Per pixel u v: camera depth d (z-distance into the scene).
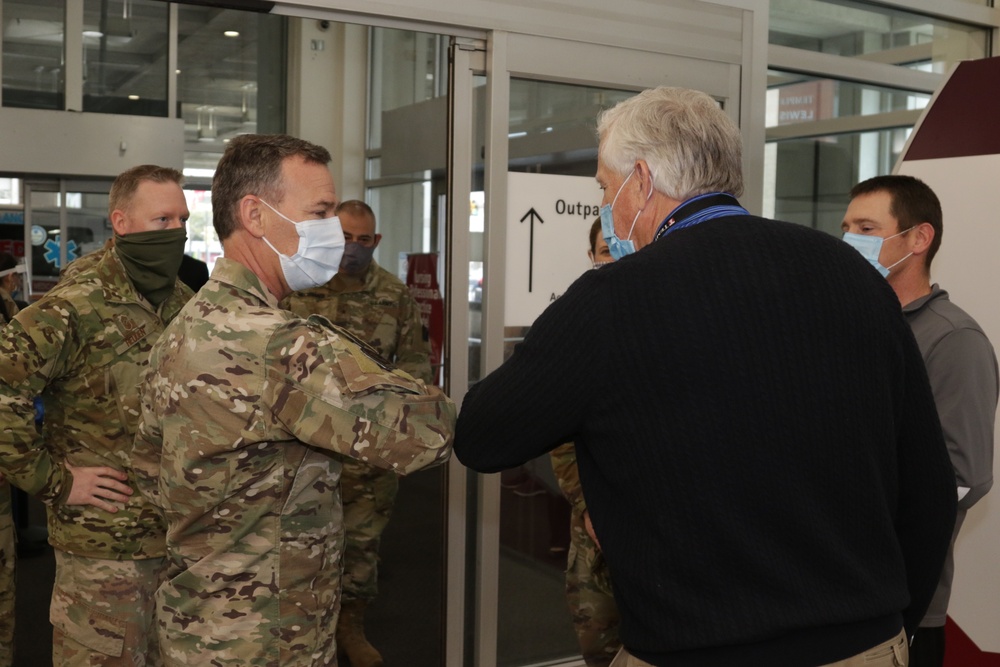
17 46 5.98
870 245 2.17
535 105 2.95
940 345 1.99
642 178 1.30
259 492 1.42
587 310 1.14
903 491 1.30
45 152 5.81
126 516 2.11
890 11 3.83
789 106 3.61
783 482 1.10
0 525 2.56
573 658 3.16
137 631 2.14
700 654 1.10
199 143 6.52
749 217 1.22
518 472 3.05
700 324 1.11
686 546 1.10
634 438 1.12
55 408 2.12
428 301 3.72
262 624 1.44
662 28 3.09
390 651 3.18
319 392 1.37
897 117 3.94
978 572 2.71
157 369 1.47
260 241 1.53
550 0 2.89
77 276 2.16
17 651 3.24
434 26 2.75
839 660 1.11
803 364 1.12
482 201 2.92
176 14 6.32
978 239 2.75
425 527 4.30
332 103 6.06
